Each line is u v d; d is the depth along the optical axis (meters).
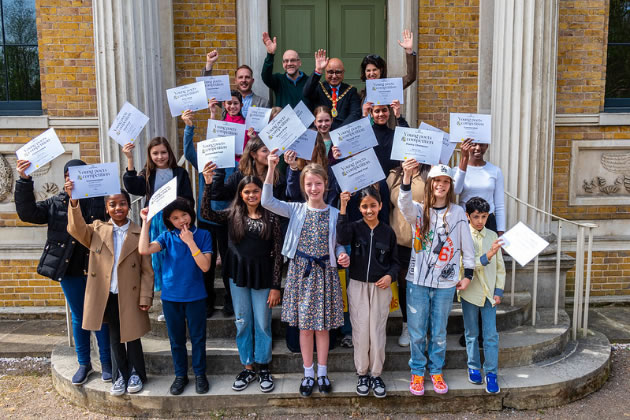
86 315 3.52
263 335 3.63
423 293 3.51
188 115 3.99
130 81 4.70
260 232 3.51
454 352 3.89
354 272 3.50
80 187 3.38
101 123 4.77
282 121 3.51
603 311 5.45
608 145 5.48
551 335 4.16
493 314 3.60
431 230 3.48
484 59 5.41
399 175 3.79
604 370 4.02
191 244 3.44
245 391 3.61
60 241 3.66
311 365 3.58
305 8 5.52
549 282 4.89
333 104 4.64
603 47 5.39
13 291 5.42
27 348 4.65
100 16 4.63
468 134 3.68
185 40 5.39
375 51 5.59
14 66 5.40
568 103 5.43
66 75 5.25
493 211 4.04
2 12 5.32
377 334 3.50
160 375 3.88
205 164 3.58
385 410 3.62
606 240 5.55
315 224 3.46
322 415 3.60
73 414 3.69
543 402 3.70
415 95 5.46
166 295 3.54
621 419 3.55
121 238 3.58
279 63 5.54
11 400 3.89
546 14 4.75
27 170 3.48
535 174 4.88
